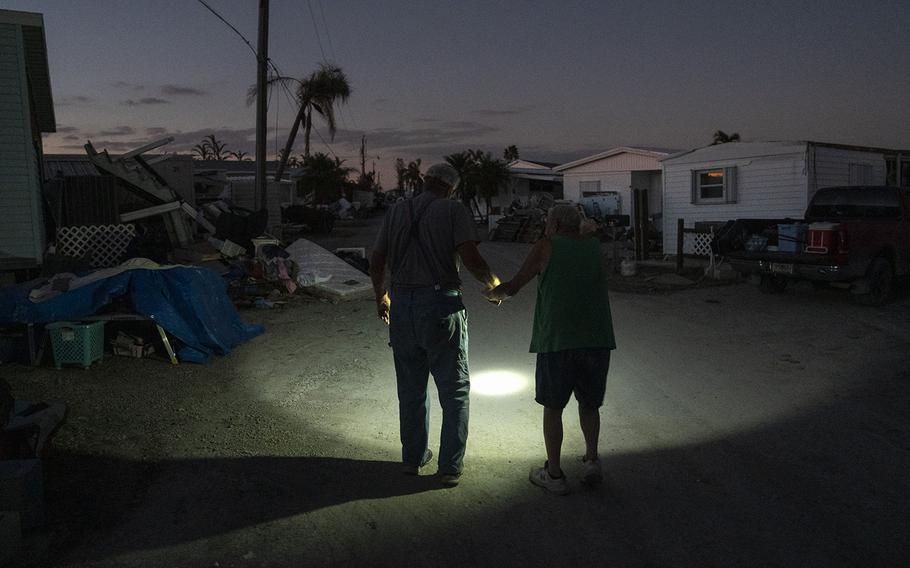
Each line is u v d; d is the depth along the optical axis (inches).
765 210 611.5
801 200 584.7
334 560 126.6
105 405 222.1
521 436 194.4
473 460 176.1
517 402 227.8
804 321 361.4
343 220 1756.9
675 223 684.1
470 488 158.4
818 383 244.8
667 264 620.7
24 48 431.5
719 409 217.6
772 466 169.9
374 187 3110.2
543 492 155.8
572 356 149.3
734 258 438.0
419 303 154.9
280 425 205.5
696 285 508.7
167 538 134.9
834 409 214.8
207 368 274.1
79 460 175.2
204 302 301.0
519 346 320.8
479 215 1523.1
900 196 426.0
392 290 160.6
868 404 219.1
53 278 292.7
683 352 297.9
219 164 1653.5
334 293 451.2
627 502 150.3
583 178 1146.0
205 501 151.8
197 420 209.2
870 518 141.1
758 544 131.1
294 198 1477.6
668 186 693.3
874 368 263.3
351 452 182.5
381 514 145.2
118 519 143.0
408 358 161.0
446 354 157.2
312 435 196.4
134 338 287.4
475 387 247.8
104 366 271.4
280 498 153.3
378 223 1654.8
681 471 167.6
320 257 508.1
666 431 197.6
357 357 294.5
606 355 152.9
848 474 164.1
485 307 438.0
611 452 181.3
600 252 155.7
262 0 730.2
